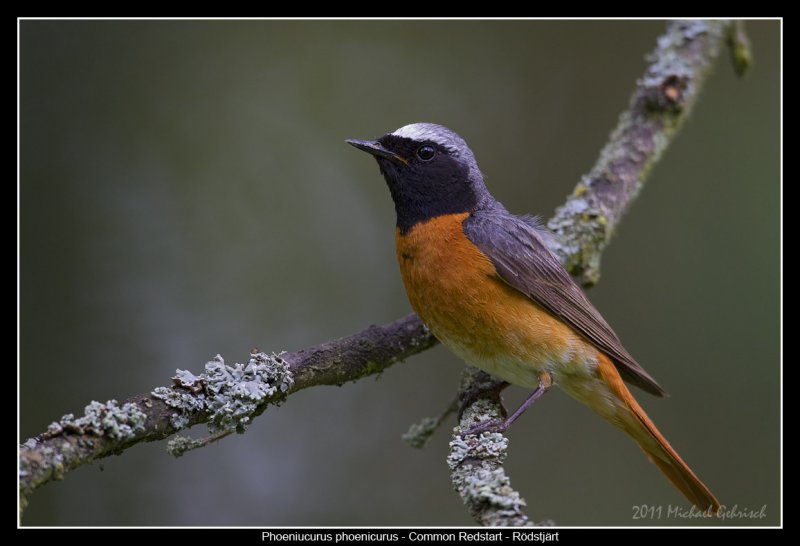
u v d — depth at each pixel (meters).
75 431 5.42
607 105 13.76
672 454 7.58
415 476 11.94
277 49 13.66
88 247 11.94
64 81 12.48
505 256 7.38
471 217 7.66
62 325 11.51
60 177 12.04
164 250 12.27
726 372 11.71
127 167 12.45
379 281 12.91
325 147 13.33
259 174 12.98
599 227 9.05
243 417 6.23
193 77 13.17
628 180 9.56
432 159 7.76
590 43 14.06
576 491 11.73
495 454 6.16
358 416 12.21
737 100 13.18
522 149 13.70
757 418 11.43
